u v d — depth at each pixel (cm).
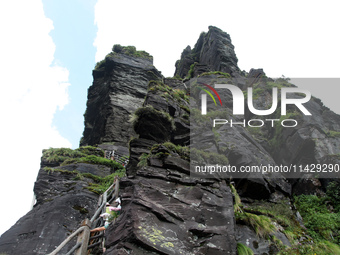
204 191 794
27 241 940
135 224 631
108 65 2792
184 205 729
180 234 649
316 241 875
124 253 581
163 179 802
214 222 706
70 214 1094
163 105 1244
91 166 1550
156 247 599
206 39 3562
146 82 2736
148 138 1104
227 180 927
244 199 1041
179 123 1245
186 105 1452
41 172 1391
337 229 945
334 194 1106
